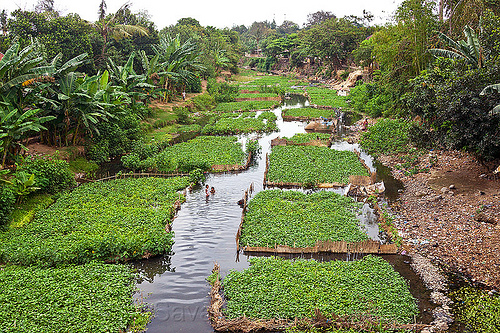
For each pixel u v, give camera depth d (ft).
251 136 148.66
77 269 55.67
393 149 119.65
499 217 66.49
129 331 45.11
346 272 55.57
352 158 111.96
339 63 338.95
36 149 99.19
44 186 79.82
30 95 89.56
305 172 99.04
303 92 277.85
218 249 64.80
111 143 115.96
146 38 206.80
